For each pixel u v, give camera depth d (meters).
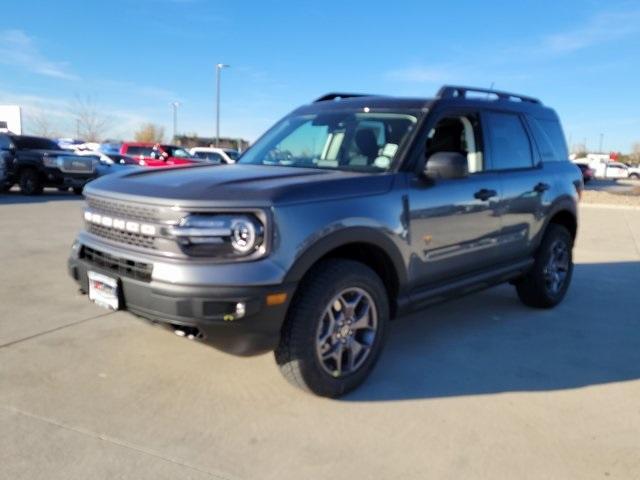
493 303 5.86
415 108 4.18
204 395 3.48
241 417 3.24
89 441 2.92
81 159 16.59
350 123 4.30
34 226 9.83
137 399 3.40
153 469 2.71
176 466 2.74
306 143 4.40
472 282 4.49
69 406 3.28
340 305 3.45
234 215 3.00
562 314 5.54
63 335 4.38
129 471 2.68
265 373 3.81
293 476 2.71
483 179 4.48
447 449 2.99
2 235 8.75
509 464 2.88
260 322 3.03
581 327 5.13
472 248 4.39
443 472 2.79
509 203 4.73
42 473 2.64
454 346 4.54
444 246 4.11
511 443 3.08
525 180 4.94
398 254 3.71
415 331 4.89
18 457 2.75
